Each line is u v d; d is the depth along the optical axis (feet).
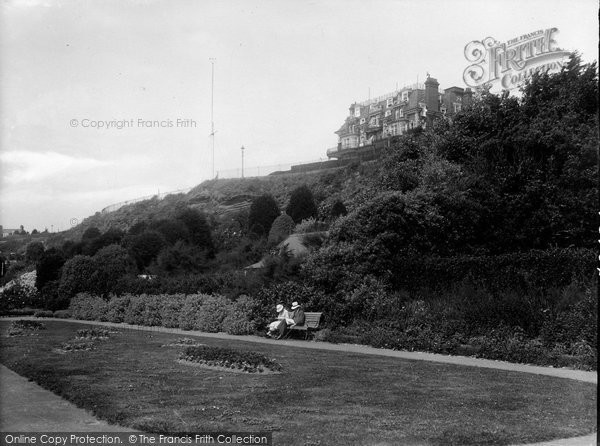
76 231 197.16
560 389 31.53
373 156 162.71
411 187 84.02
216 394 28.68
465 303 54.34
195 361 40.40
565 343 44.70
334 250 70.13
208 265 112.37
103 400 26.96
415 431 21.72
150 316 88.53
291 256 77.97
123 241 134.92
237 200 180.34
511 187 75.31
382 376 35.53
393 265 67.77
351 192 140.67
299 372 36.76
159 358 44.04
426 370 38.75
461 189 75.51
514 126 80.23
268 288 73.87
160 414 24.13
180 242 119.55
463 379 34.88
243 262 107.76
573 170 70.49
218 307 75.87
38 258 146.00
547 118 78.38
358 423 22.88
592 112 78.74
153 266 115.65
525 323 48.44
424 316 55.57
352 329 60.85
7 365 40.63
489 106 87.71
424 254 69.77
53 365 39.63
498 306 50.39
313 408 25.59
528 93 86.48
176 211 168.14
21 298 126.11
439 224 72.28
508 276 56.24
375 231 70.13
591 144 70.23
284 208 161.89
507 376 36.45
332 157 190.70
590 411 25.90
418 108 168.04
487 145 79.92
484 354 47.42
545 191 71.72
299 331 65.05
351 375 35.76
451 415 24.67
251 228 141.90
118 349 51.19
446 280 61.98
